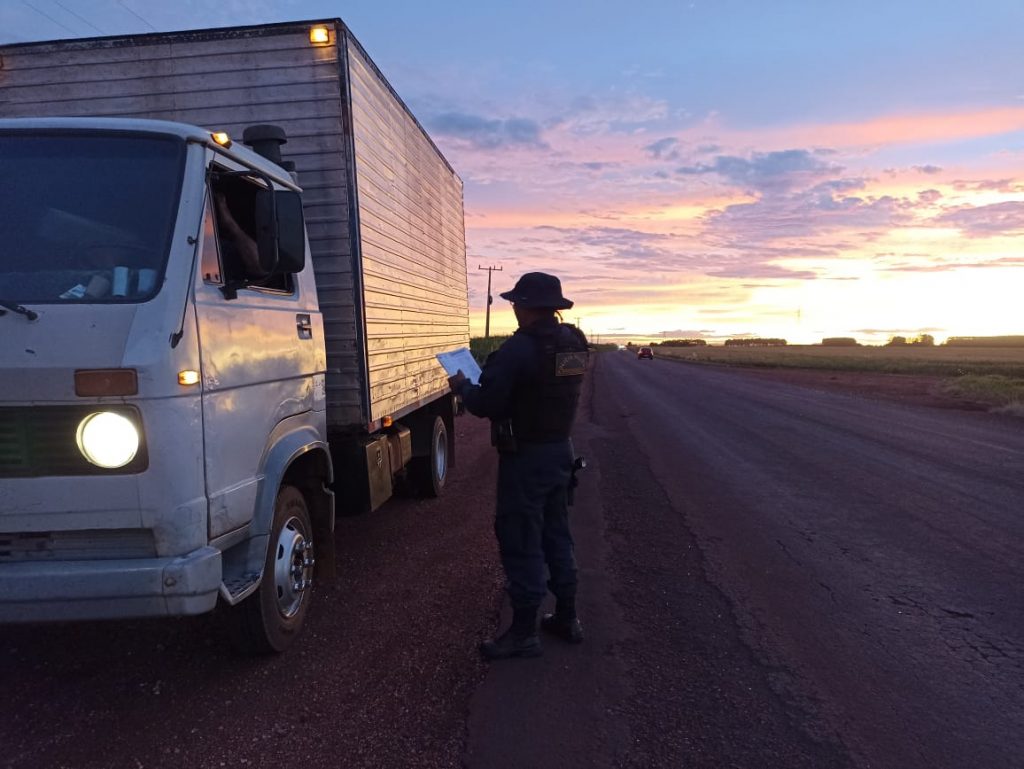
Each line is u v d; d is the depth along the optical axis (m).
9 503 3.00
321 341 4.79
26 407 2.96
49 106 5.39
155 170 3.47
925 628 4.60
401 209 6.58
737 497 8.25
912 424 15.36
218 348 3.42
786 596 5.16
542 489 4.12
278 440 4.09
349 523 7.19
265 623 3.91
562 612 4.42
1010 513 7.50
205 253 3.47
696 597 5.14
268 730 3.33
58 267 3.21
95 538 3.09
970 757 3.19
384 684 3.81
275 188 4.34
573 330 4.28
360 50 5.45
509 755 3.16
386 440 6.14
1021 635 4.50
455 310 9.64
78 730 3.32
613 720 3.47
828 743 3.29
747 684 3.86
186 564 3.03
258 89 5.22
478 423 16.16
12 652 4.16
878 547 6.32
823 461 10.65
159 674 3.89
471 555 6.11
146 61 5.30
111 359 2.95
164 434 3.03
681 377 38.19
